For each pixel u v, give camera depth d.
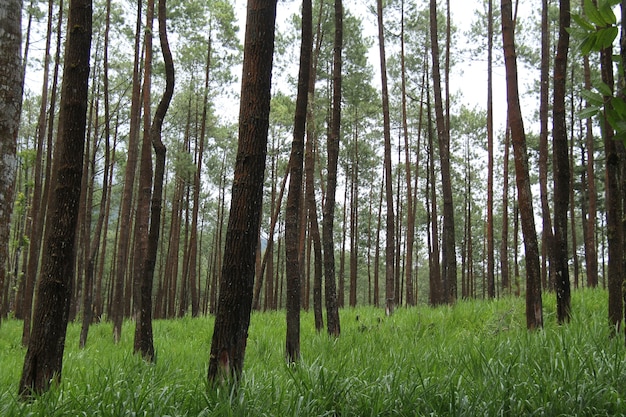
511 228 32.06
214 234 34.78
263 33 4.39
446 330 8.67
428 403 3.91
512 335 6.83
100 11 15.37
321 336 8.23
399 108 23.14
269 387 4.19
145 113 9.27
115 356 7.40
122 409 3.59
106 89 11.86
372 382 4.41
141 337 6.96
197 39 17.59
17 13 4.14
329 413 3.88
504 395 3.91
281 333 10.45
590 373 4.27
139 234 9.56
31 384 4.09
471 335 7.61
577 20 2.17
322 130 18.33
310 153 9.36
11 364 7.19
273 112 16.36
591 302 9.20
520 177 7.19
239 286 4.19
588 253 15.70
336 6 9.32
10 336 13.48
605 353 4.63
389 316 12.04
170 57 7.58
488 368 4.55
